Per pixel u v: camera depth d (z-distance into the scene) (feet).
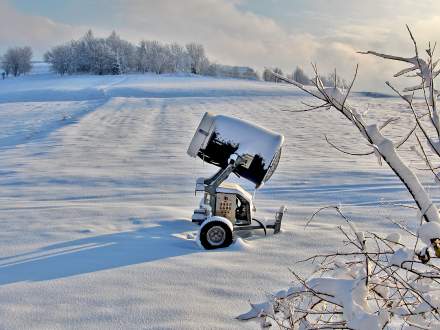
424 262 6.31
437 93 5.78
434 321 7.16
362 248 7.22
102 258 19.52
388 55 5.73
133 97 201.57
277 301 7.56
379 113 116.06
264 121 117.50
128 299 14.82
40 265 18.67
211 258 19.43
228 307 14.15
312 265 18.08
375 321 6.24
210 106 157.38
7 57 459.73
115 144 76.79
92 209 29.71
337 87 5.94
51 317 13.53
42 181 46.44
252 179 23.21
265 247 21.15
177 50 457.27
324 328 6.95
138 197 38.06
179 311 13.83
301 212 29.63
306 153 69.41
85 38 439.63
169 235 23.61
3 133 99.09
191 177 48.11
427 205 6.07
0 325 13.03
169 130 97.50
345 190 39.19
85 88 242.58
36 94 222.48
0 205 34.65
